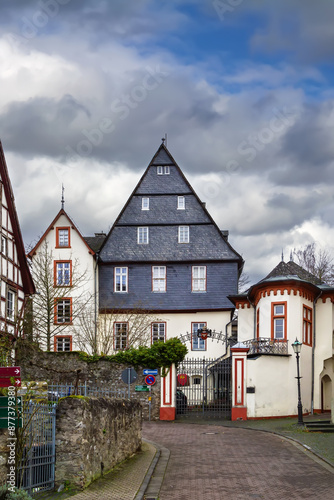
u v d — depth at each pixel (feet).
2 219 114.83
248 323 146.92
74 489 54.60
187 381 126.62
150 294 170.71
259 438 93.20
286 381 126.31
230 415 123.13
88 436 57.52
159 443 88.33
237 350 122.01
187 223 173.88
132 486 58.65
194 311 169.17
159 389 120.88
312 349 136.56
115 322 167.73
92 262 165.78
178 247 172.96
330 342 137.18
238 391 120.67
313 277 179.63
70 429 55.31
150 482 62.13
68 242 166.40
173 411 119.96
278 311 132.57
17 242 121.70
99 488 56.44
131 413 75.97
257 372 121.80
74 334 162.61
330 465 71.05
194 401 140.97
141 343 162.61
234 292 169.58
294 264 179.22
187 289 170.71
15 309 120.26
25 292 126.62
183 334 168.66
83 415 55.77
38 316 158.92
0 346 84.17
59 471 55.06
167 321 169.48
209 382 159.12
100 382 122.62
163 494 57.62
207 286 170.60
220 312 168.96
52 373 123.65
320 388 135.44
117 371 122.52
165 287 171.12
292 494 57.36
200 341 167.43
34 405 51.03
